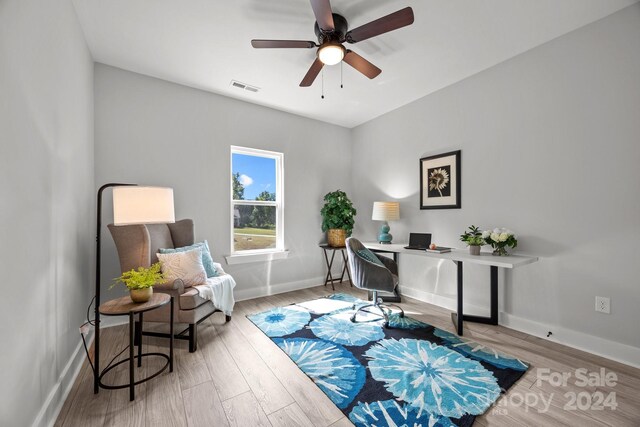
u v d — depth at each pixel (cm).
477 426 135
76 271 192
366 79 290
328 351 208
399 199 366
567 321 218
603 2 185
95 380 158
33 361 122
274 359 198
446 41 227
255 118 351
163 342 225
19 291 111
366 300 334
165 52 241
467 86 287
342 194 397
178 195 295
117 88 264
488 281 271
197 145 307
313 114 390
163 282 198
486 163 271
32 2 125
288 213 382
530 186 239
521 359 196
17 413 108
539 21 203
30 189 121
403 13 155
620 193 193
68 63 176
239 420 139
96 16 196
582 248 210
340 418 141
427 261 330
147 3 184
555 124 224
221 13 194
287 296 352
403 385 166
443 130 311
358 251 286
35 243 126
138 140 273
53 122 149
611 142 197
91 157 241
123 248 213
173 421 139
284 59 252
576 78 212
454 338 230
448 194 304
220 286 244
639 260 186
